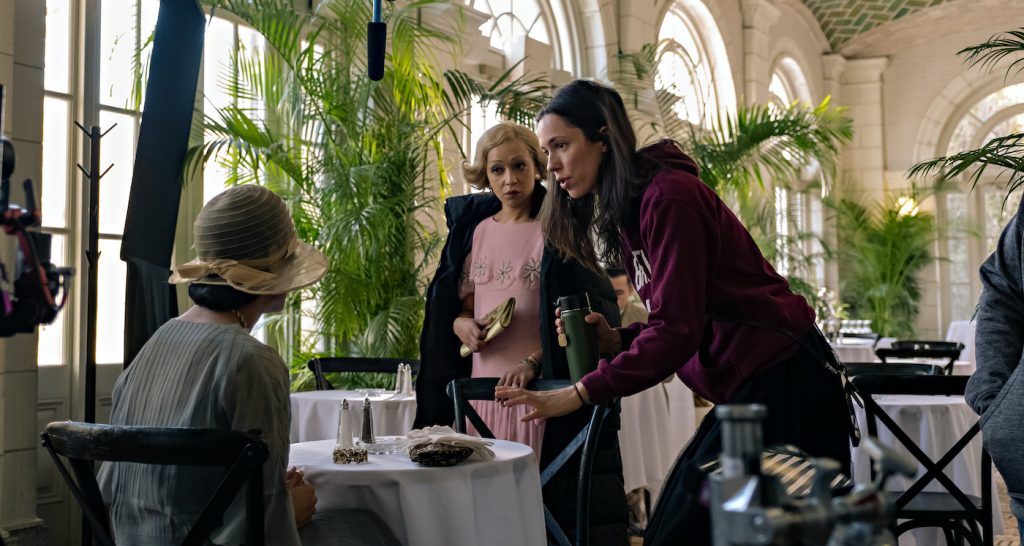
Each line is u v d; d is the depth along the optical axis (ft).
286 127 16.66
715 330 5.61
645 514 15.98
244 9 14.79
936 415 12.14
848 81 48.65
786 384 5.45
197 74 9.87
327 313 15.28
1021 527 6.09
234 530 5.76
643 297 6.03
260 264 6.38
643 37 29.19
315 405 12.38
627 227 5.82
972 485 12.14
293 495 6.62
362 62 17.10
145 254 9.12
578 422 9.80
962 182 47.57
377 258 15.46
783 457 4.70
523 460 7.75
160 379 6.01
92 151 9.71
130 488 5.99
